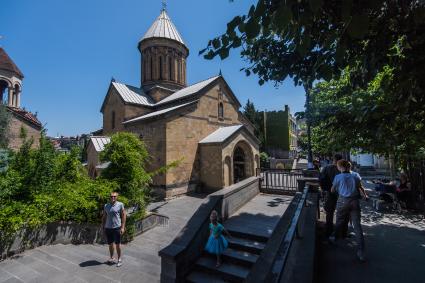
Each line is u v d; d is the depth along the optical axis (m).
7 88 22.45
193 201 14.23
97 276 5.39
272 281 2.23
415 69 2.48
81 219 8.52
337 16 2.43
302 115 5.88
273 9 1.99
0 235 6.15
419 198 9.16
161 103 21.28
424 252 4.90
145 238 8.84
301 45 2.16
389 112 3.35
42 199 7.61
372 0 1.69
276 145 41.53
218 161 16.25
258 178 11.75
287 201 9.94
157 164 15.59
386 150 5.59
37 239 7.04
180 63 25.11
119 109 21.48
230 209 7.88
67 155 10.41
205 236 6.23
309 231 4.42
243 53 4.00
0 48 22.78
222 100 20.97
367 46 2.85
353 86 3.42
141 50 24.70
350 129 4.56
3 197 7.06
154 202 14.03
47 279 5.11
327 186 5.60
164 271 5.07
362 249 4.50
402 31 2.55
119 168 9.96
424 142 4.23
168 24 24.72
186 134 16.69
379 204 8.87
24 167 8.55
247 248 5.89
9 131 17.45
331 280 3.87
